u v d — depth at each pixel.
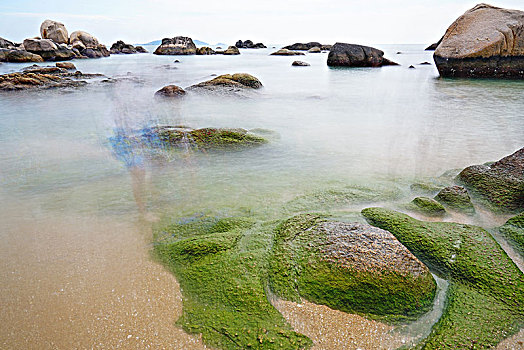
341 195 3.86
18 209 3.55
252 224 3.23
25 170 4.59
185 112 8.41
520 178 3.79
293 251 2.67
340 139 6.05
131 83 13.87
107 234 3.11
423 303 2.27
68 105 9.19
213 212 3.52
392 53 41.19
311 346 2.01
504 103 9.18
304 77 16.69
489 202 3.66
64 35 33.75
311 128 6.85
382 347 2.02
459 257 2.62
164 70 19.75
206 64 24.78
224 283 2.45
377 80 15.23
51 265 2.67
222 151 5.34
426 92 11.47
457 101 9.67
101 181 4.28
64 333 2.08
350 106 9.23
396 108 8.84
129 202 3.73
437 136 6.17
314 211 3.52
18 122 7.16
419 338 2.07
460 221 3.34
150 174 4.51
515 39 13.70
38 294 2.37
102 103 9.52
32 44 25.19
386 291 2.28
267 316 2.19
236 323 2.15
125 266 2.67
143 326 2.13
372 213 3.30
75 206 3.63
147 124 6.91
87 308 2.25
